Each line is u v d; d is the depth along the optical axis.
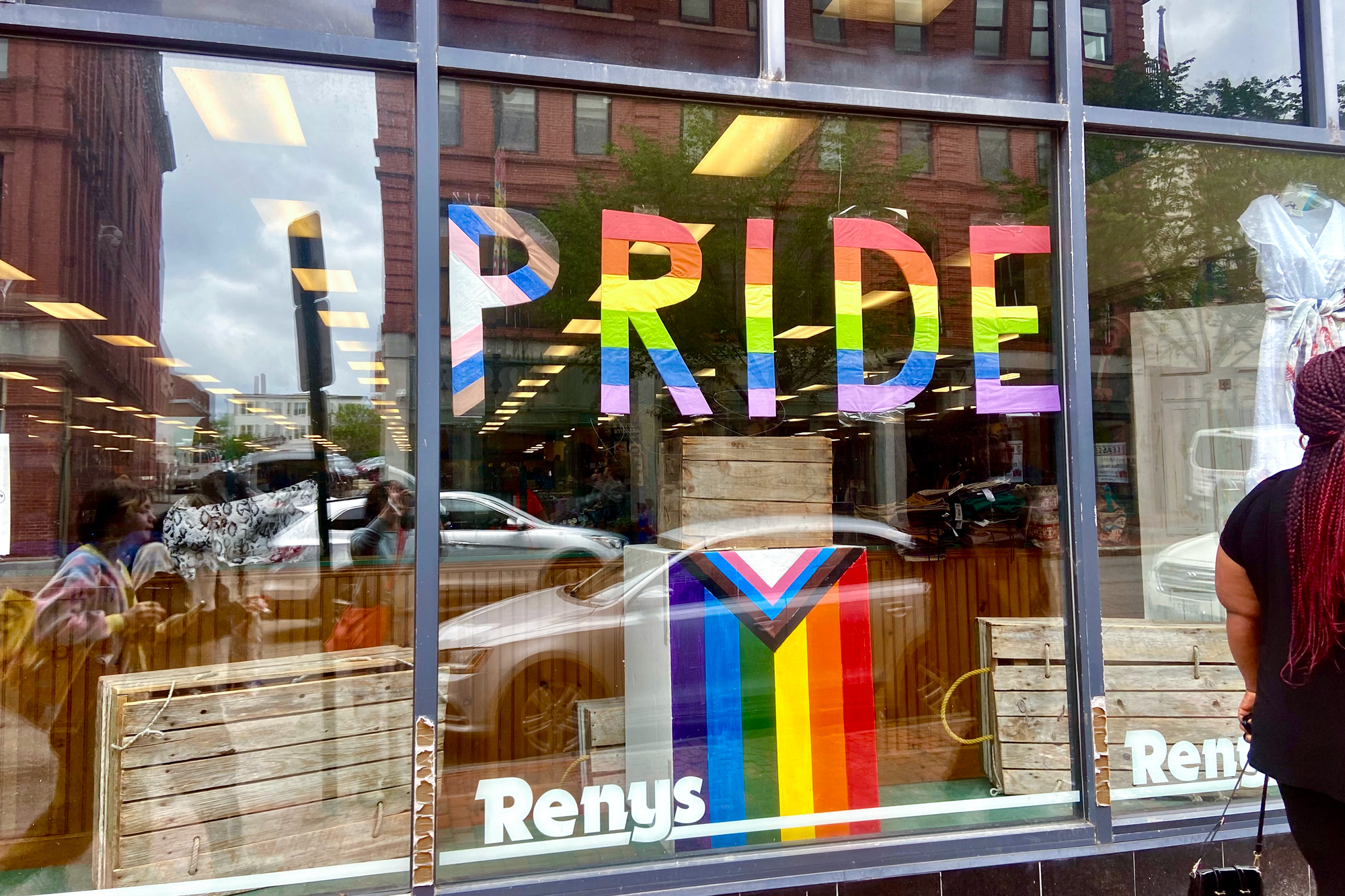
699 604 3.01
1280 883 3.06
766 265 3.35
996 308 3.28
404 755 2.71
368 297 3.06
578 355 3.10
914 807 3.04
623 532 3.12
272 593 2.95
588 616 3.04
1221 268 3.69
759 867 2.73
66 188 3.14
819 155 3.31
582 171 3.02
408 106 2.79
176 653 2.91
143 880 2.48
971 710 3.29
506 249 2.93
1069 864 2.94
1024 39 3.29
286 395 3.53
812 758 3.03
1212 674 3.30
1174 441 3.59
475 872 2.68
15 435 3.24
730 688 3.00
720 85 2.98
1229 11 3.51
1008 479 3.28
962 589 3.31
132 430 3.48
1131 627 3.30
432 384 2.72
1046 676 3.15
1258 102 3.51
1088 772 3.03
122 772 2.50
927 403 3.32
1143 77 3.39
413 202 2.79
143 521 3.06
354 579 2.95
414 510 2.73
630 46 2.98
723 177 3.25
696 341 3.27
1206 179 3.58
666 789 2.92
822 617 3.11
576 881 2.61
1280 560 1.89
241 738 2.61
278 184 3.38
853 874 2.74
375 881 2.61
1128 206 3.56
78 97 2.89
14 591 2.85
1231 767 3.27
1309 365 1.94
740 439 3.28
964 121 3.21
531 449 2.97
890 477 3.35
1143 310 3.61
